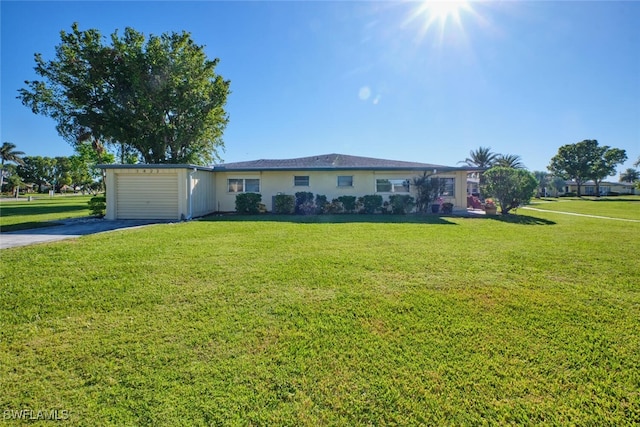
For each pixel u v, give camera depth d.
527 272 4.73
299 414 1.85
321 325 2.98
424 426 1.78
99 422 1.78
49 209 19.69
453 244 6.90
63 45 18.95
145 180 12.84
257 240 7.30
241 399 1.97
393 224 10.60
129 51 19.03
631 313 3.27
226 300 3.58
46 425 1.75
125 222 11.69
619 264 5.20
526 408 1.91
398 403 1.95
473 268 4.94
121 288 3.94
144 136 20.27
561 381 2.17
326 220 11.98
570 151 52.84
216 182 16.33
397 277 4.47
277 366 2.32
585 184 58.34
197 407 1.90
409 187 16.36
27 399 1.95
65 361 2.36
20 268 4.78
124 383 2.11
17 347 2.55
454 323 3.03
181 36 20.50
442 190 15.92
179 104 20.14
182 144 21.78
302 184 16.38
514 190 14.43
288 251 6.11
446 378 2.19
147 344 2.61
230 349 2.55
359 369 2.29
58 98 20.06
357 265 5.09
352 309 3.35
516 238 7.75
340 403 1.95
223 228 9.39
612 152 50.00
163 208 12.80
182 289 3.93
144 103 18.88
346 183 16.38
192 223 10.81
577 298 3.67
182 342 2.65
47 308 3.32
